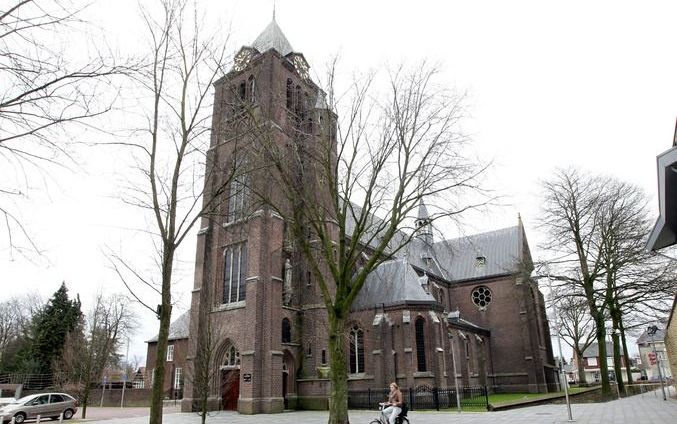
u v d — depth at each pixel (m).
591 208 40.25
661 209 12.02
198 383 21.20
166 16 14.52
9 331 79.25
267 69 39.50
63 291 65.88
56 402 33.81
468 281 58.78
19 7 6.96
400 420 18.05
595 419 23.17
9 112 7.39
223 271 39.47
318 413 33.09
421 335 39.16
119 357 72.31
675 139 12.02
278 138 27.44
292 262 40.34
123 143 13.19
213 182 17.48
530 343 53.16
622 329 42.97
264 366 34.25
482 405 34.19
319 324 38.31
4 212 7.51
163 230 13.57
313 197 21.91
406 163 21.58
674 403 31.64
